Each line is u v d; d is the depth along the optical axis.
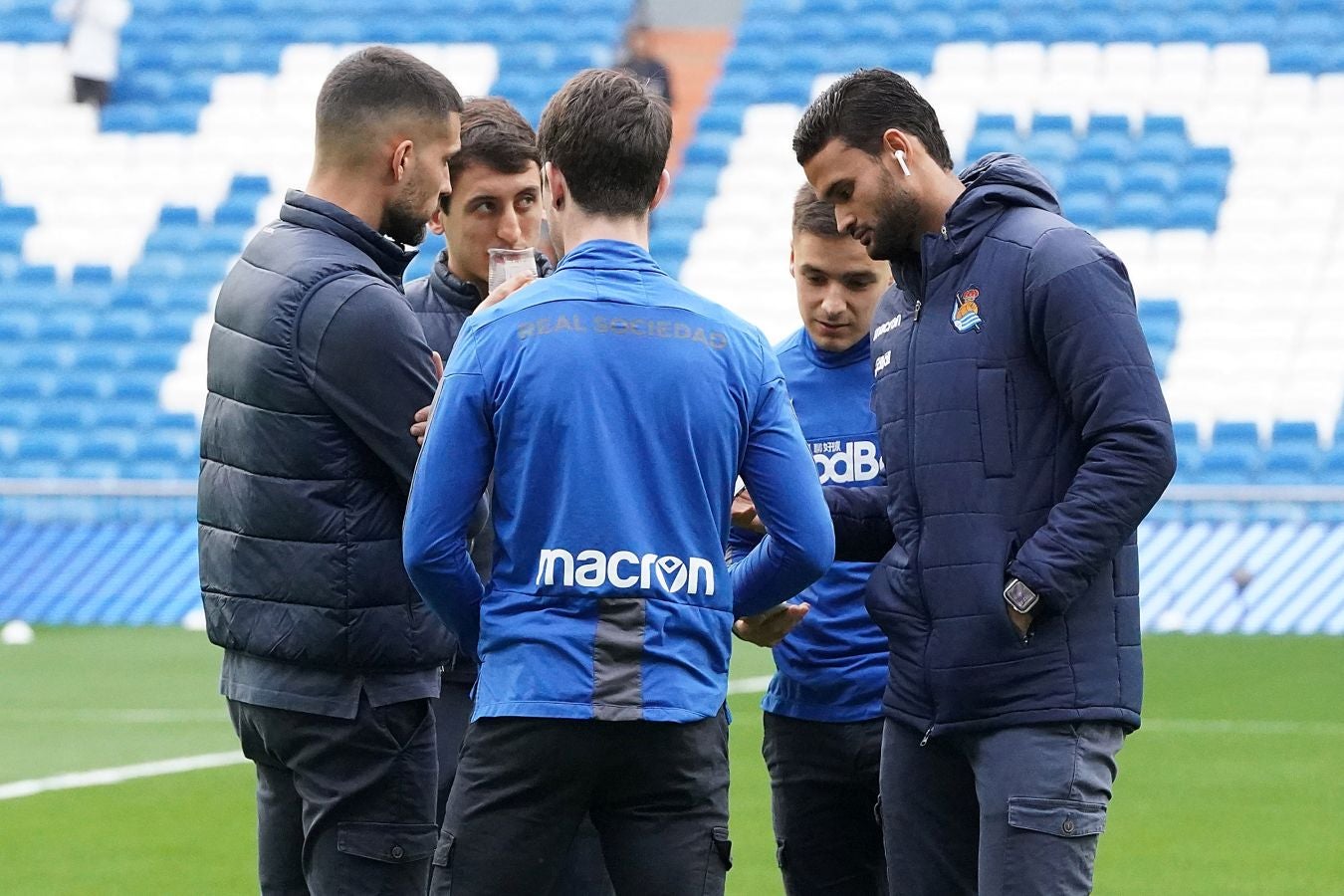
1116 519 12.97
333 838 13.50
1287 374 57.00
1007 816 13.37
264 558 13.35
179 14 77.00
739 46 74.44
